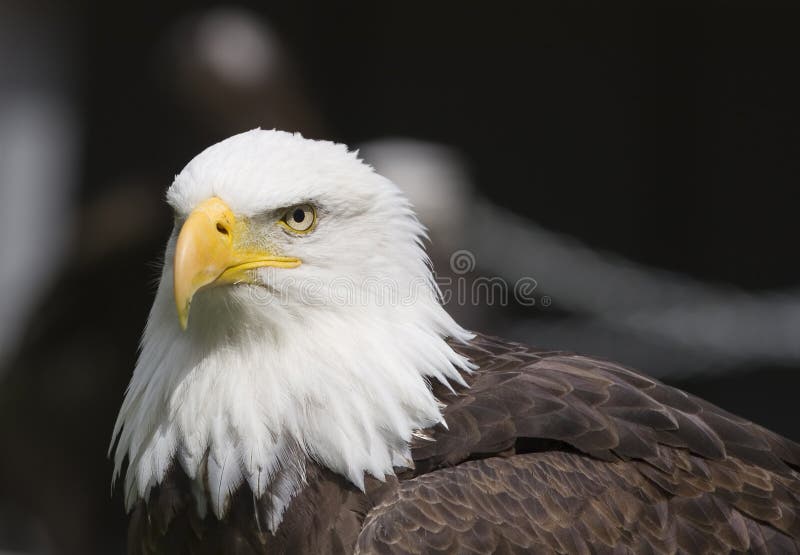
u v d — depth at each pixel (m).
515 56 19.11
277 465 7.13
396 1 19.11
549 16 19.09
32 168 20.20
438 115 19.16
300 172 7.21
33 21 19.64
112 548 12.02
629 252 19.06
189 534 7.29
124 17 18.30
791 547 7.29
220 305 7.21
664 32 19.09
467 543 6.73
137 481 7.45
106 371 11.46
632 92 19.11
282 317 7.21
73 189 18.56
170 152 11.46
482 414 7.27
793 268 18.86
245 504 7.14
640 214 19.12
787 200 18.98
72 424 11.52
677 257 19.03
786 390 17.77
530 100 19.12
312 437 7.13
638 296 14.49
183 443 7.24
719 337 13.91
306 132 11.80
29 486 11.66
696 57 19.08
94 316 11.43
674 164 19.11
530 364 7.82
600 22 19.08
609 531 6.93
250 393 7.18
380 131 19.14
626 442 7.25
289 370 7.18
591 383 7.57
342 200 7.27
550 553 6.79
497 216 14.23
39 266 18.94
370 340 7.23
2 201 20.22
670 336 13.99
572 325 14.30
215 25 11.66
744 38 19.02
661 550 7.01
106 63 18.19
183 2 18.20
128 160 16.83
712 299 14.55
